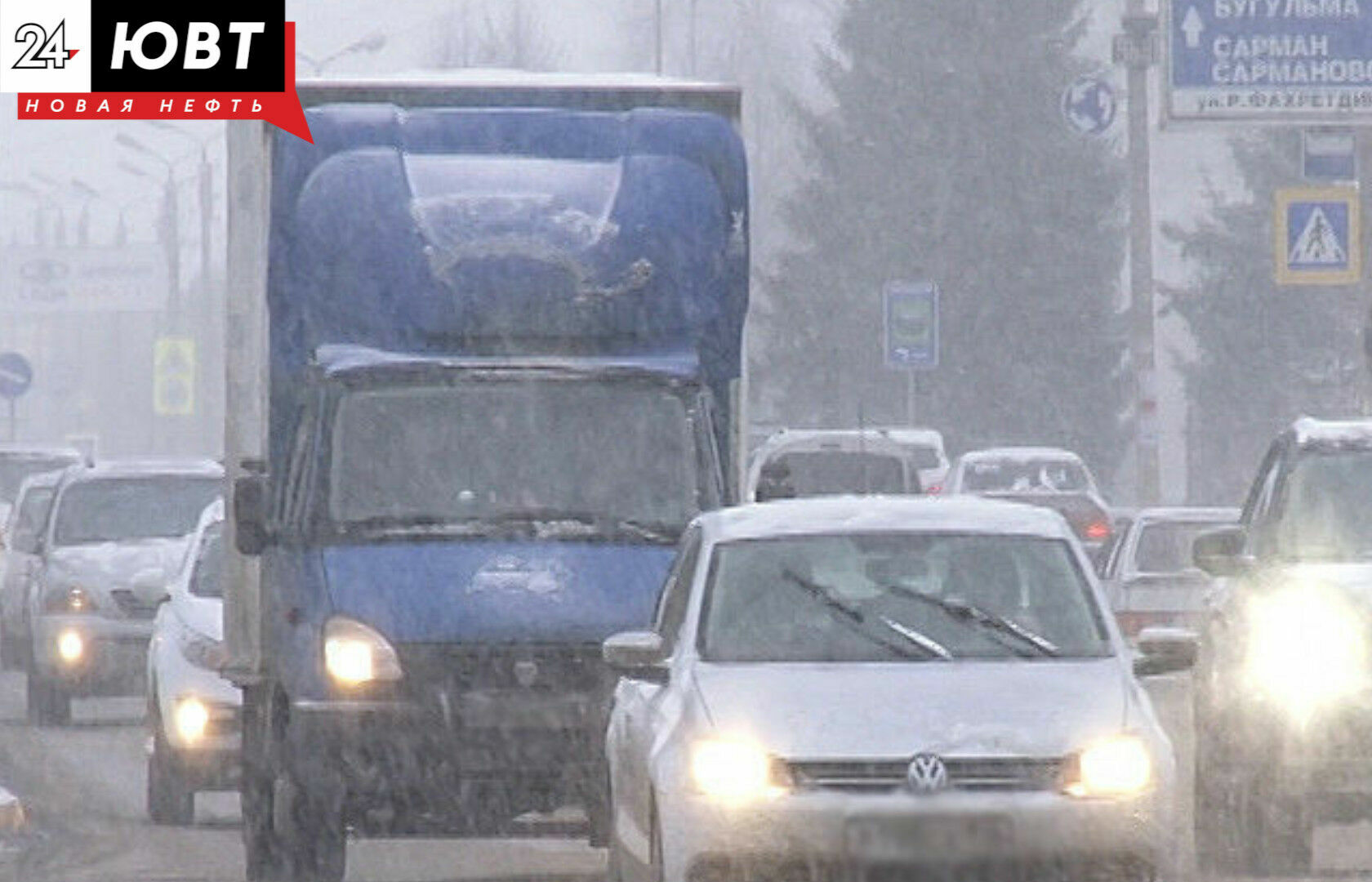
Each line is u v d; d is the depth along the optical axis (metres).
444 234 46.94
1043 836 32.47
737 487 47.97
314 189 47.53
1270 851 45.72
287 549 45.66
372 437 46.12
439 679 43.91
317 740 43.75
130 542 83.56
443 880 46.69
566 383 46.59
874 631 35.75
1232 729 46.06
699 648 35.78
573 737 43.94
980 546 37.06
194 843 52.94
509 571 44.56
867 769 33.06
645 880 34.88
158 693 56.72
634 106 49.47
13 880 46.66
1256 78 102.62
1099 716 33.56
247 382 47.22
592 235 47.22
